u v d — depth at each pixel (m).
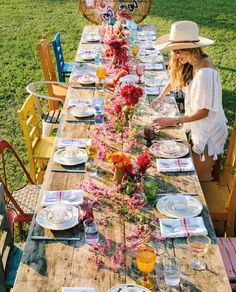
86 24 11.14
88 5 7.77
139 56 6.60
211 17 11.51
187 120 4.64
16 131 6.98
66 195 3.72
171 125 4.66
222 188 4.65
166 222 3.44
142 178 3.81
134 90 4.51
